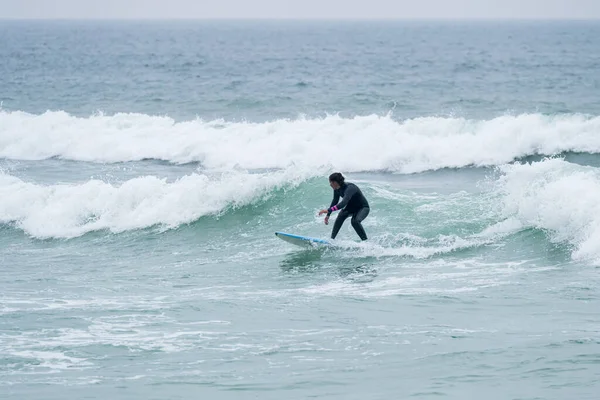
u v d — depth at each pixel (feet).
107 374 101.19
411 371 99.55
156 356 108.68
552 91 504.02
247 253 178.70
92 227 205.87
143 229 202.39
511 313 126.11
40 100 474.49
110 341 115.85
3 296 146.61
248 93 505.66
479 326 119.44
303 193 208.44
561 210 170.50
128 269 170.71
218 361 106.01
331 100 449.48
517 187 187.42
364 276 155.84
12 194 220.02
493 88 535.19
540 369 97.71
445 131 282.56
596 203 167.84
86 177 272.10
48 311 134.00
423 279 151.23
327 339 115.55
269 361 105.70
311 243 175.63
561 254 161.07
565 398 87.45
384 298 139.13
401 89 531.91
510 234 173.88
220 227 198.80
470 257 164.45
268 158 285.84
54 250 191.62
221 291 149.18
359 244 174.19
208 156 295.28
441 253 167.94
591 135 272.31
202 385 96.37
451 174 256.11
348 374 99.35
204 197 207.41
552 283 143.23
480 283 146.00
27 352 110.93
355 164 273.33
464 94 489.26
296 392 93.20
